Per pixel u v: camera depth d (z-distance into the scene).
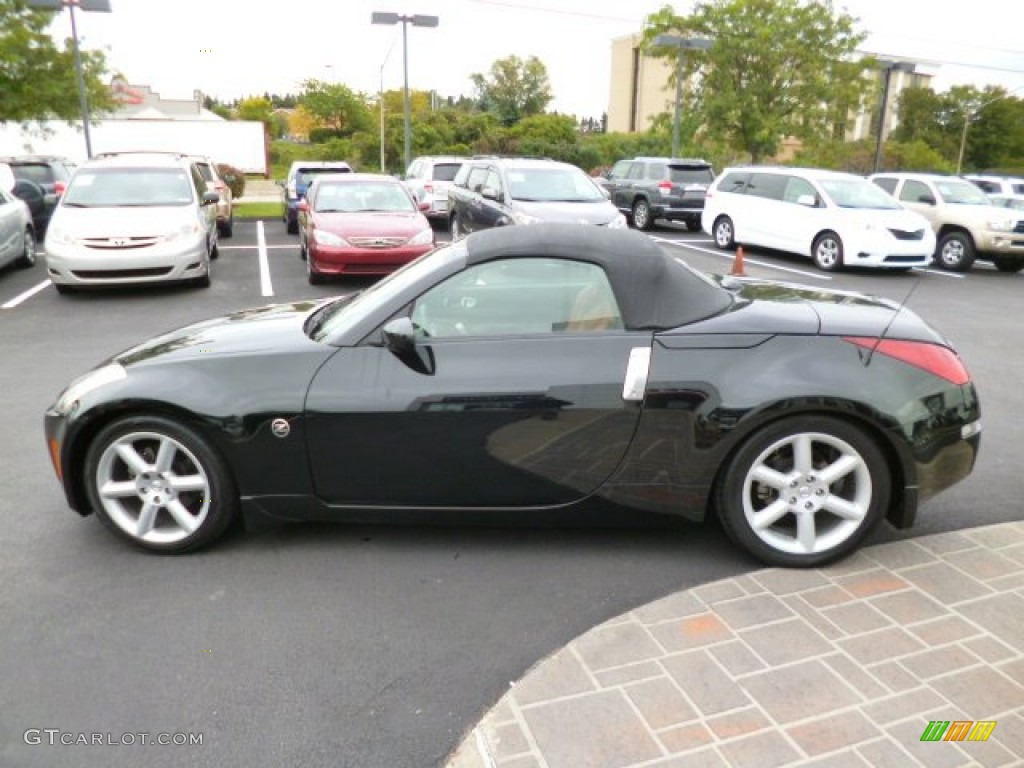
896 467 3.56
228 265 13.63
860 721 2.60
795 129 27.31
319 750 2.55
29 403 6.12
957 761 2.43
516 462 3.57
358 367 3.58
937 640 3.03
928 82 66.81
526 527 3.73
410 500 3.68
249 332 3.97
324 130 58.00
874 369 3.45
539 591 3.45
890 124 59.81
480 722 2.62
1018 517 4.10
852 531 3.53
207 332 4.08
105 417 3.69
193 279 10.94
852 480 3.57
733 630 3.09
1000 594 3.34
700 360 3.47
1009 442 5.29
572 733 2.56
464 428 3.54
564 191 12.77
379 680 2.88
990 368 7.41
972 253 14.62
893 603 3.28
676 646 3.00
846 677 2.81
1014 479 4.61
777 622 3.15
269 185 41.62
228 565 3.67
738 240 16.34
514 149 46.91
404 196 12.48
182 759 2.52
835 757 2.45
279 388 3.58
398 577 3.56
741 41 26.42
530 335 3.57
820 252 14.21
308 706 2.75
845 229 13.64
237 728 2.65
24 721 2.68
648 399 3.46
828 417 3.45
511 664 2.97
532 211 11.71
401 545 3.85
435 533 3.96
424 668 2.94
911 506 3.54
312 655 3.02
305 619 3.24
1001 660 2.90
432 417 3.53
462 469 3.60
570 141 49.44
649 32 28.16
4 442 5.25
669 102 31.55
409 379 3.54
